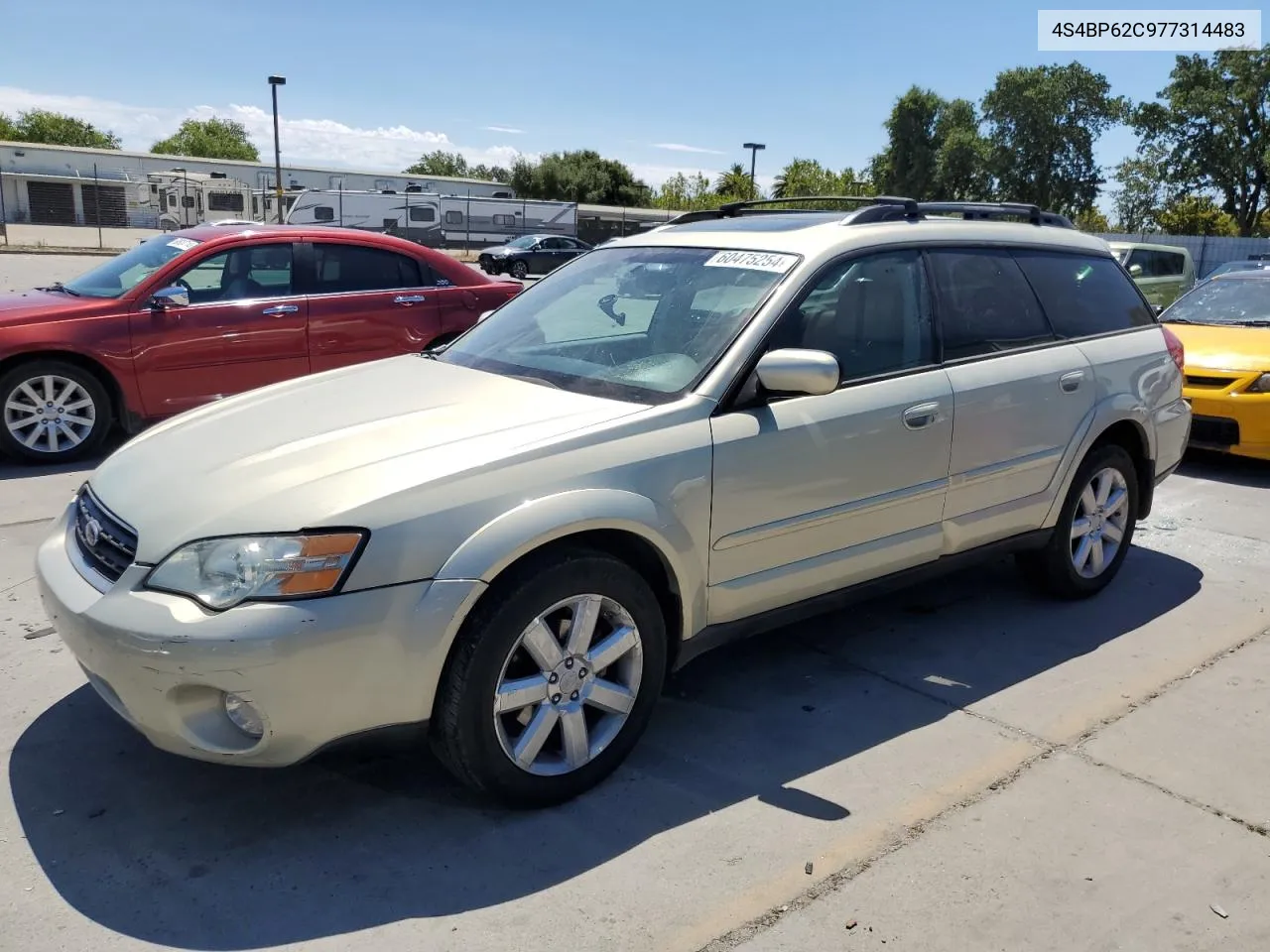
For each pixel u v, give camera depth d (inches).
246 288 286.7
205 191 1610.5
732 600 131.6
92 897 101.4
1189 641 171.3
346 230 306.8
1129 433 189.5
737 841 112.8
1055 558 180.7
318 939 96.2
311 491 106.0
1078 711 145.3
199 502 108.4
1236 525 242.1
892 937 98.1
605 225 1940.2
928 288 156.0
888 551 148.6
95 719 136.7
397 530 103.9
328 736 103.9
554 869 107.4
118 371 269.6
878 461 142.8
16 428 266.7
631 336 145.6
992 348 163.2
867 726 139.9
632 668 122.6
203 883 104.1
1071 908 102.9
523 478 111.9
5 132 3435.0
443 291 314.5
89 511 119.4
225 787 121.5
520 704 113.3
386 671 104.0
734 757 131.0
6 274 959.6
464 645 108.2
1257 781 127.3
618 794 121.6
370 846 110.7
